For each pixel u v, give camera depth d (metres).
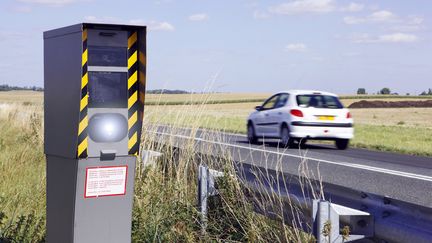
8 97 70.69
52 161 4.46
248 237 5.53
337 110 20.61
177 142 7.51
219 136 7.29
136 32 4.24
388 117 71.00
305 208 4.99
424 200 10.14
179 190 6.53
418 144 24.53
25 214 6.25
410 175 13.62
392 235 4.16
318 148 21.34
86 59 4.06
